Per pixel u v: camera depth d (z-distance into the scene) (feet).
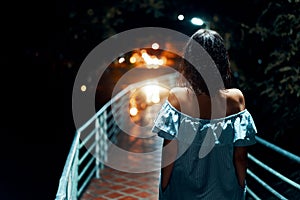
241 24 26.91
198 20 25.81
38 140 42.11
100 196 19.84
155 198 19.43
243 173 7.55
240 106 7.44
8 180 37.76
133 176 22.62
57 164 39.11
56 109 43.68
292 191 19.97
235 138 7.28
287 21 24.26
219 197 7.39
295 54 23.71
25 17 39.47
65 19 38.78
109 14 38.01
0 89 43.91
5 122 43.70
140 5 37.81
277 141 24.16
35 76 42.86
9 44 40.88
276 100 23.85
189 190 7.38
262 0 26.91
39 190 36.45
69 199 12.41
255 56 26.53
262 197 21.68
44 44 39.96
